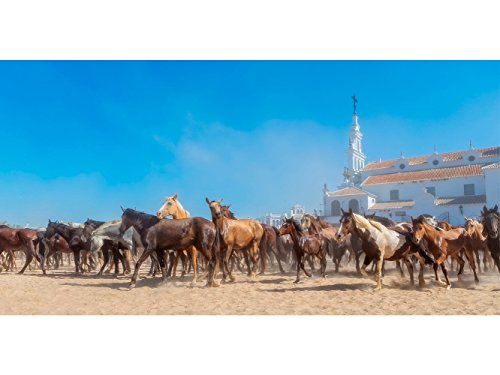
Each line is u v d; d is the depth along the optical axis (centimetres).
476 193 5775
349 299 1055
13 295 1166
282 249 1850
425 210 5684
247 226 1470
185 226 1307
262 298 1093
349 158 8488
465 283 1309
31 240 1816
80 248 1758
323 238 1499
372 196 6238
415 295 1095
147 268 2173
